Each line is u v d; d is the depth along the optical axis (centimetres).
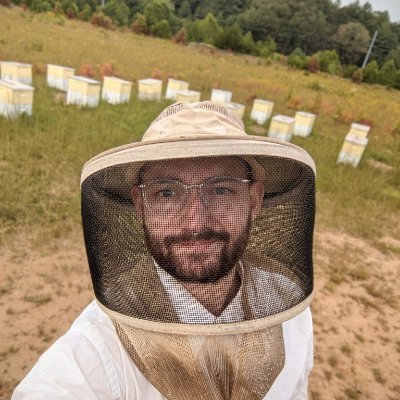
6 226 416
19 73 994
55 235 422
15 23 2422
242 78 2252
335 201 682
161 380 77
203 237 76
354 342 373
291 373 101
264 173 83
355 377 332
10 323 309
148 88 1156
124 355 81
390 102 2828
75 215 461
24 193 475
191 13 9012
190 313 76
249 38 4825
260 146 67
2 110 710
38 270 371
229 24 7962
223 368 79
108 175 76
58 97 1005
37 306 331
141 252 80
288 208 85
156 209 77
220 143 64
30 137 638
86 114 857
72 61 1580
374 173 908
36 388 74
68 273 376
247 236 80
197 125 80
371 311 424
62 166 571
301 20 7575
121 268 79
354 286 462
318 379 322
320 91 2522
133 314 75
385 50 8150
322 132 1288
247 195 80
